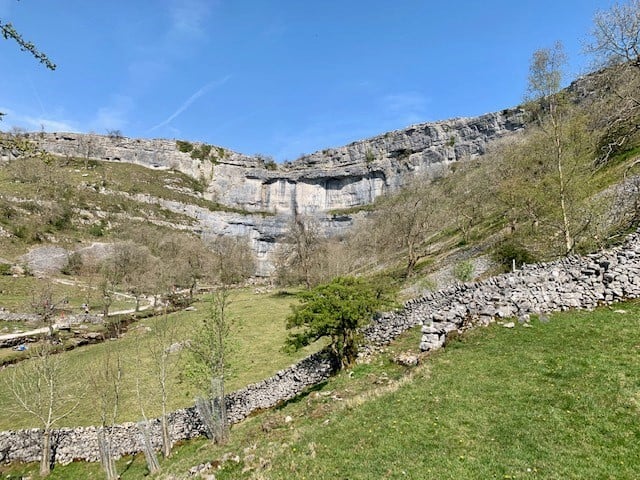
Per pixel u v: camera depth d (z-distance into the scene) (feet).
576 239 96.43
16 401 104.22
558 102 109.91
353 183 555.28
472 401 43.91
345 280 84.99
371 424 44.55
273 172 575.38
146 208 441.68
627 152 128.16
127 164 571.28
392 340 79.92
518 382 45.75
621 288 60.85
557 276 65.77
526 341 55.42
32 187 363.15
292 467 40.37
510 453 34.55
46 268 267.39
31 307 186.19
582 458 32.71
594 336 52.60
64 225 339.98
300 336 81.71
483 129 479.00
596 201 100.42
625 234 86.17
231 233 491.31
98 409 98.73
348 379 67.51
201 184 570.87
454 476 32.86
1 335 157.48
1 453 88.28
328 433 45.44
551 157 118.11
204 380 85.76
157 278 234.79
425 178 335.47
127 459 83.97
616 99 100.94
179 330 147.13
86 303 208.85
